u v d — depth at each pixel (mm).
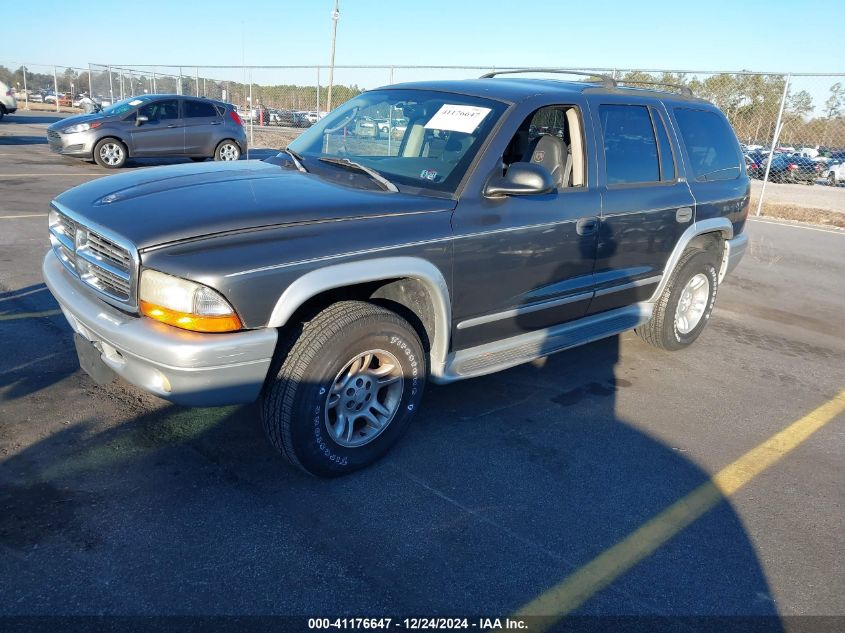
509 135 3496
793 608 2492
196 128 14477
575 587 2514
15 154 14742
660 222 4379
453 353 3504
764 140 15227
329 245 2760
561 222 3678
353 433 3129
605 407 4113
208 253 2529
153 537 2588
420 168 3477
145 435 3312
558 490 3156
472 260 3271
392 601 2367
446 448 3451
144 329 2564
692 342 5340
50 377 3830
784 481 3402
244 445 3295
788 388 4680
